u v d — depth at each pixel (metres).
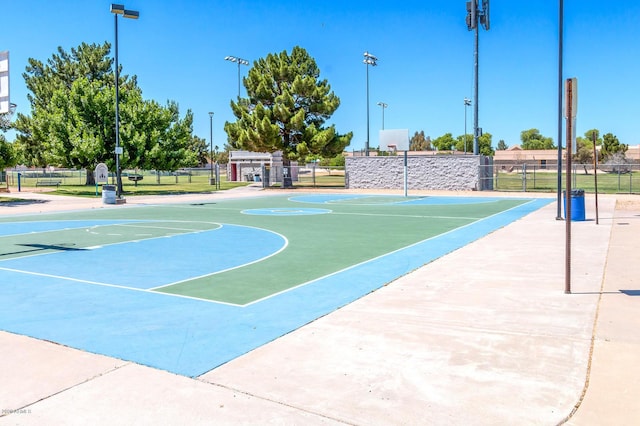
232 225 19.48
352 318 7.05
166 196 39.03
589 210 23.30
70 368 5.37
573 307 7.39
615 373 5.06
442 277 9.62
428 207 27.55
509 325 6.63
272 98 46.34
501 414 4.30
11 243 15.06
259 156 71.88
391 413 4.36
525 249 12.65
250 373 5.21
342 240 15.09
